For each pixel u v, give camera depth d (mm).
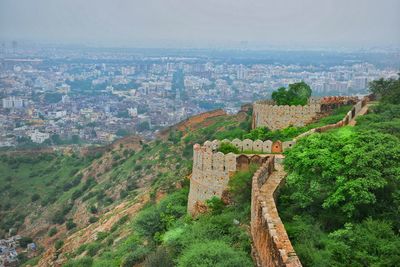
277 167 42375
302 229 27828
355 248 25750
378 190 29078
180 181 71250
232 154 43125
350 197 28688
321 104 69562
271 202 31688
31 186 147375
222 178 43375
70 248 80188
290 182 32406
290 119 68562
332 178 30344
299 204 31969
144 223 49250
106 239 70688
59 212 118000
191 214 45750
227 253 30234
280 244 24062
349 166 29531
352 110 62938
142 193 89562
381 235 26266
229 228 35375
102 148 162250
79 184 136375
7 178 154125
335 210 29750
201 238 35094
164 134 138625
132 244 50031
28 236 113750
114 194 111562
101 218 89312
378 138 31219
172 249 37969
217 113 139000
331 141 32750
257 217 30156
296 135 58312
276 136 60719
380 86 80625
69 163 157750
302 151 32875
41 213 125500
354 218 28797
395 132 42375
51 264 78688
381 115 55312
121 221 76312
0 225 125312
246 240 32594
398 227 27766
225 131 102625
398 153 29547
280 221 28391
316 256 24984
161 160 114188
